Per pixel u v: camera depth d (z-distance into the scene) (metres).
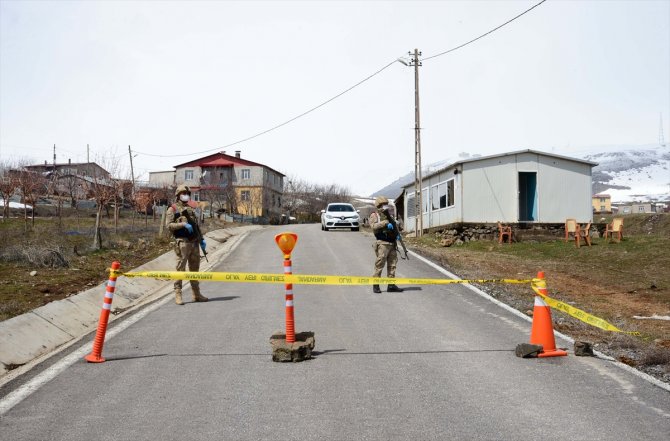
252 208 67.25
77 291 10.89
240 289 12.41
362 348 7.24
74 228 24.14
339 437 4.41
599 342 7.88
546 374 6.09
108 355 7.03
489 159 26.92
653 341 8.02
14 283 11.16
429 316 9.30
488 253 21.52
